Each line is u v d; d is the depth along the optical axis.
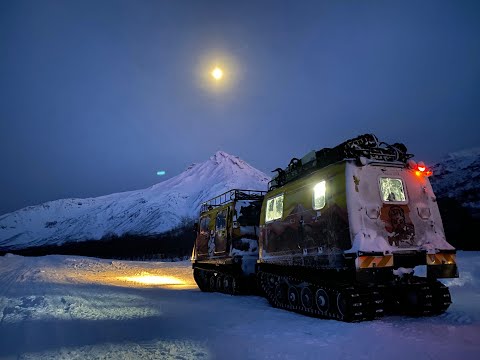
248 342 6.37
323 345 6.05
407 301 8.68
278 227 11.24
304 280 9.36
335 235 8.59
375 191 8.59
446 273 8.55
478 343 5.80
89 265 34.59
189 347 6.08
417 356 5.25
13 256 43.03
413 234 8.56
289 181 11.35
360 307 7.74
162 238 141.50
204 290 17.27
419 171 9.16
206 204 19.00
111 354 5.69
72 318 8.66
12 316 8.85
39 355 5.63
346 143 8.98
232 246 14.70
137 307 10.53
